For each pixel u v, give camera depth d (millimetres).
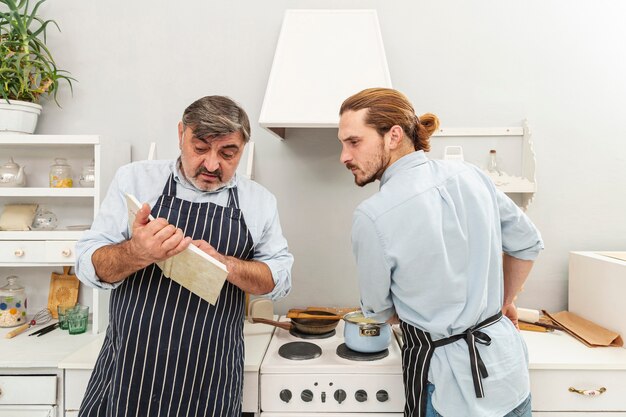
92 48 1896
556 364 1308
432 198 1010
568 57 1850
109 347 1157
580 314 1723
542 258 1874
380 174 1130
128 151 1848
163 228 903
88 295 1910
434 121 1173
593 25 1841
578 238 1865
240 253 1195
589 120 1853
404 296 1063
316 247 1898
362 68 1594
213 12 1882
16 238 1645
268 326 1736
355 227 1062
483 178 1141
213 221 1164
